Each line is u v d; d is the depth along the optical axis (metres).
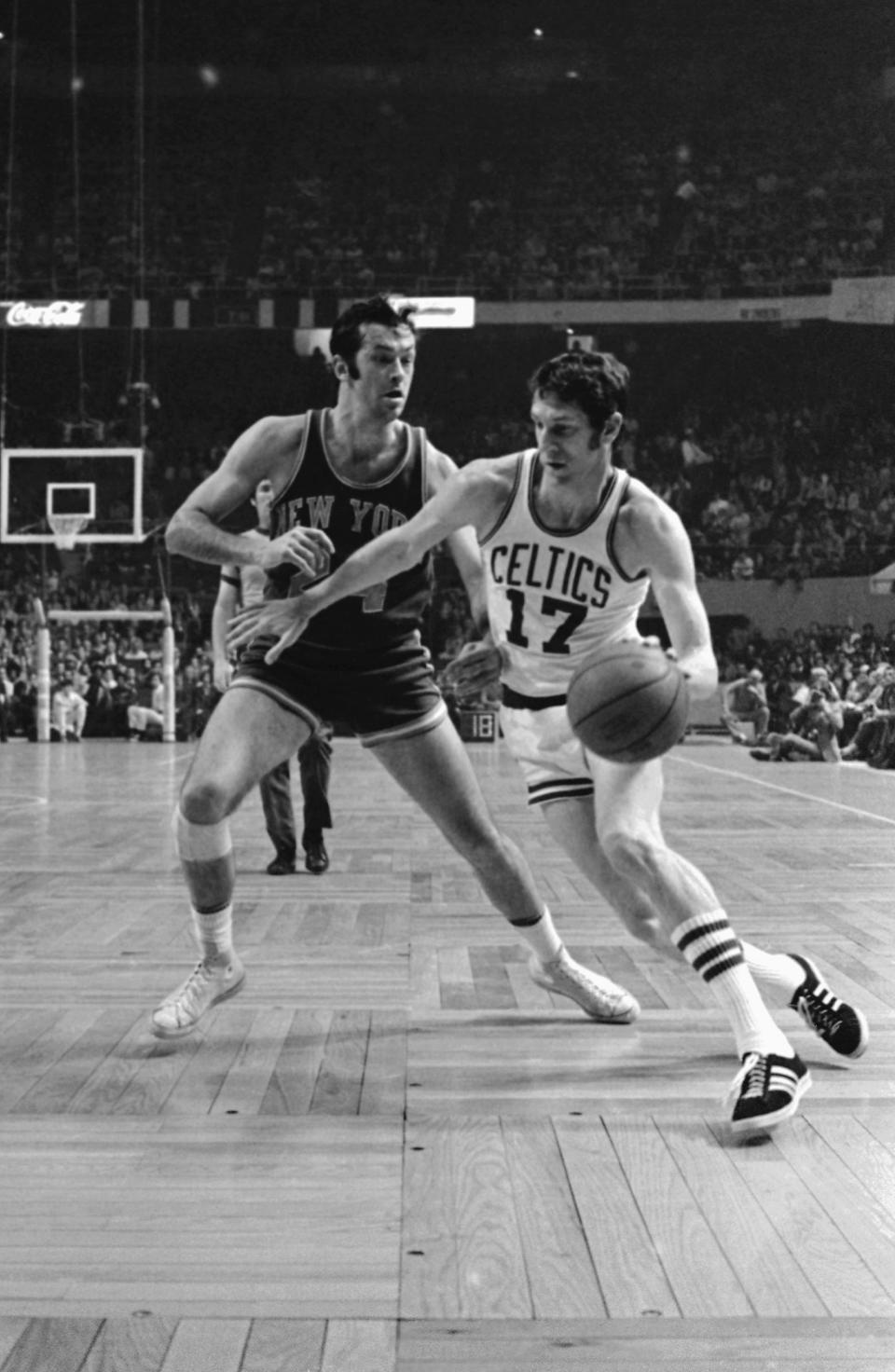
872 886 6.88
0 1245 2.36
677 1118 3.10
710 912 3.14
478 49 36.00
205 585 32.66
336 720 3.76
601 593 3.40
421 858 8.11
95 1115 3.11
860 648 26.67
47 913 6.04
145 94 36.19
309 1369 1.92
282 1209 2.53
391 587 3.70
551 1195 2.60
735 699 24.80
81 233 35.12
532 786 3.60
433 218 35.38
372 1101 3.23
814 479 31.92
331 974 4.70
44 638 25.27
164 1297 2.16
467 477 3.38
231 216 35.50
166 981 4.58
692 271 33.44
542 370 3.19
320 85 36.28
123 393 34.03
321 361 34.34
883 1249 2.34
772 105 36.12
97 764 18.36
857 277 33.28
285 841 7.37
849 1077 3.43
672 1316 2.09
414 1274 2.24
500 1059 3.60
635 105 36.56
